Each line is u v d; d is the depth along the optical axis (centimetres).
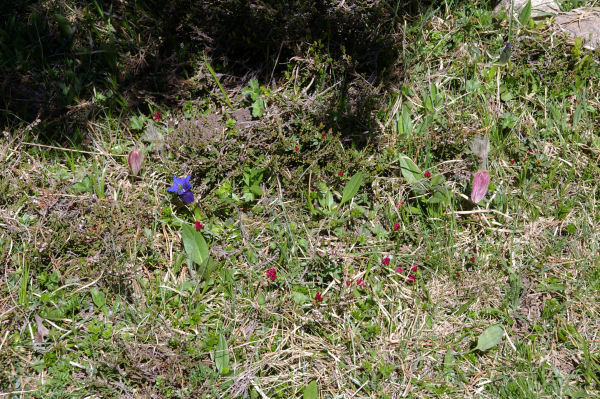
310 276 174
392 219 180
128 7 194
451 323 171
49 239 170
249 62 193
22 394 160
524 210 183
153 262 173
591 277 176
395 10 197
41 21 190
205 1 190
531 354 168
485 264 177
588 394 165
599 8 204
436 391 165
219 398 162
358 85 189
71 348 165
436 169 184
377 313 171
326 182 181
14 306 166
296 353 167
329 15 190
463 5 202
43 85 186
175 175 179
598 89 195
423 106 190
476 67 195
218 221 178
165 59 190
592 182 186
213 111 188
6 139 181
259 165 181
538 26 199
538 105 193
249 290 171
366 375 166
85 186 177
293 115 185
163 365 164
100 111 186
